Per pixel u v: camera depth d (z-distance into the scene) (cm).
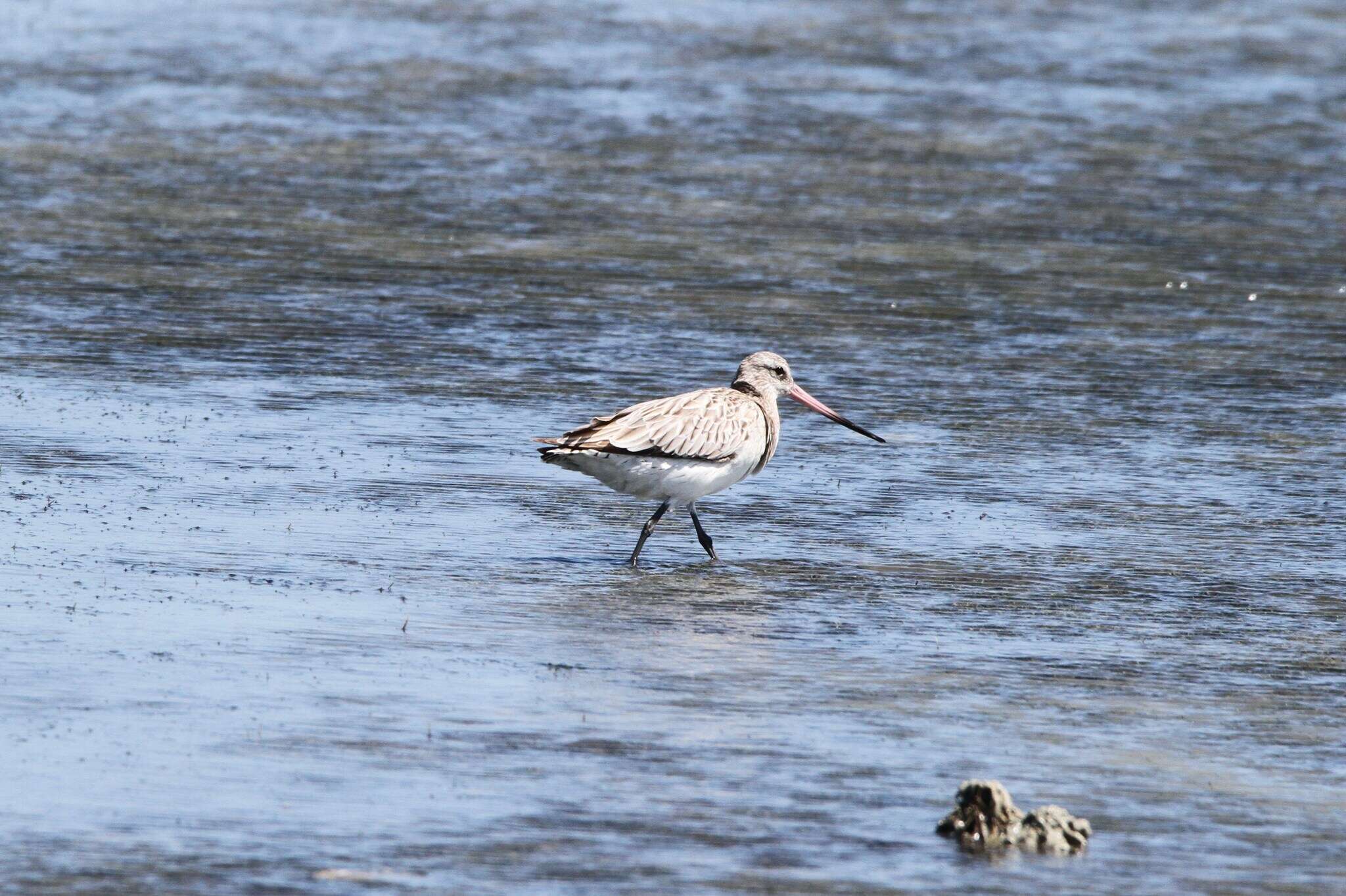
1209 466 1838
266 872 905
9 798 977
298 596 1354
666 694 1171
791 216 3109
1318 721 1161
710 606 1377
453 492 1683
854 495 1722
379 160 3478
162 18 5028
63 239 2777
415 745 1069
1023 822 972
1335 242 3012
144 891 883
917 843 963
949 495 1727
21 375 2048
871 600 1405
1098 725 1145
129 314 2362
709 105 4078
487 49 4725
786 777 1042
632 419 1485
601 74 4406
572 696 1161
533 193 3231
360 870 911
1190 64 4753
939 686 1206
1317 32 5312
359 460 1773
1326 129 4006
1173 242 2988
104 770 1016
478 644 1261
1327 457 1878
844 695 1183
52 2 5241
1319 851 969
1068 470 1816
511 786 1016
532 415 1972
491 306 2478
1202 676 1243
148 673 1170
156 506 1584
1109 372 2220
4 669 1166
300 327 2333
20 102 3884
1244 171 3578
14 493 1598
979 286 2667
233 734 1075
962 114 4056
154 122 3750
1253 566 1518
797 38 4991
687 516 1645
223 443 1809
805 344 2328
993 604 1399
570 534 1574
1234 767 1081
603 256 2795
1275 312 2550
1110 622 1361
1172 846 970
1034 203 3253
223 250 2758
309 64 4447
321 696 1141
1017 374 2205
